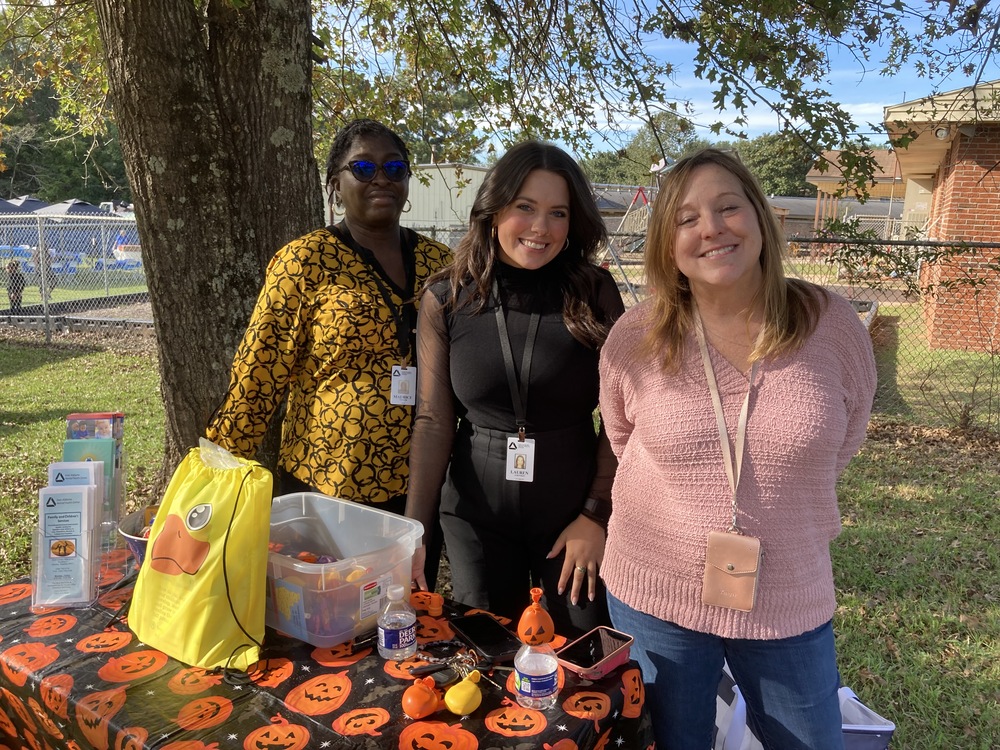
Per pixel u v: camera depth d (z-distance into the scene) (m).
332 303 2.04
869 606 3.43
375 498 2.09
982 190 9.23
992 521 4.47
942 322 9.30
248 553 1.52
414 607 1.79
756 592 1.44
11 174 28.56
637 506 1.58
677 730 1.60
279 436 2.96
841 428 1.43
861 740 1.92
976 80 3.50
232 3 2.41
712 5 3.86
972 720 2.63
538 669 1.36
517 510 1.85
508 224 1.77
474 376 1.85
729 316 1.49
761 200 1.44
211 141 2.65
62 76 5.72
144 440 5.98
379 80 5.45
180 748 1.24
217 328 2.78
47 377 8.72
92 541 1.81
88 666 1.52
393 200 2.14
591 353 1.83
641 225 11.45
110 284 17.03
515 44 4.71
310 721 1.32
